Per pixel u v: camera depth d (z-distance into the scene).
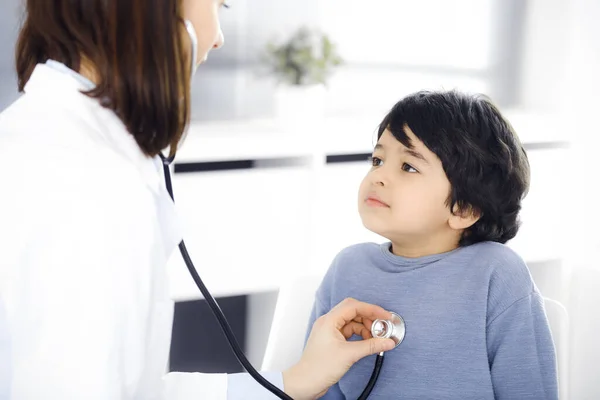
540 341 1.04
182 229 0.89
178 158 1.96
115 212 0.76
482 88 2.69
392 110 1.12
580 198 2.35
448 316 1.05
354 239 2.20
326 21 2.49
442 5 2.61
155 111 0.79
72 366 0.74
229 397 0.91
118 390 0.77
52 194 0.75
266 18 2.40
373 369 1.08
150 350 0.83
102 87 0.79
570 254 2.32
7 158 0.77
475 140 1.06
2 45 2.02
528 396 1.02
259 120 2.36
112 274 0.75
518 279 1.05
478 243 1.11
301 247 2.14
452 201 1.06
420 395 1.04
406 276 1.09
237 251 2.08
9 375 0.77
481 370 1.03
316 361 0.96
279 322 1.30
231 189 2.06
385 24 2.56
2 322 0.75
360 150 2.15
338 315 1.00
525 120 2.31
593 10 2.34
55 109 0.80
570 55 2.41
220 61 2.36
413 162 1.07
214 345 2.45
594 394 1.77
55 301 0.73
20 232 0.74
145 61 0.78
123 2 0.77
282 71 2.31
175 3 0.78
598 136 2.35
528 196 2.29
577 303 1.84
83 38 0.78
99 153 0.78
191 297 2.04
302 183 2.12
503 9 2.63
